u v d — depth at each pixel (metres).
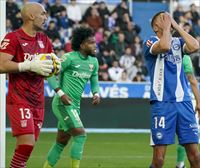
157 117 23.11
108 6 75.44
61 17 67.12
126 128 59.50
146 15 75.81
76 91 28.48
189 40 22.81
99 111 58.91
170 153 41.56
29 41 22.39
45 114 57.50
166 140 23.02
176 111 23.09
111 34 65.69
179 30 22.94
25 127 21.91
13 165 21.91
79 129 27.88
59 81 29.00
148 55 23.38
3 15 26.14
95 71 29.50
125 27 67.56
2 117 26.14
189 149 23.30
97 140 50.69
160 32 23.22
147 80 64.62
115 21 68.62
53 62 22.08
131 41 66.31
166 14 23.06
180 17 70.44
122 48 65.12
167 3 76.38
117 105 59.31
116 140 50.84
